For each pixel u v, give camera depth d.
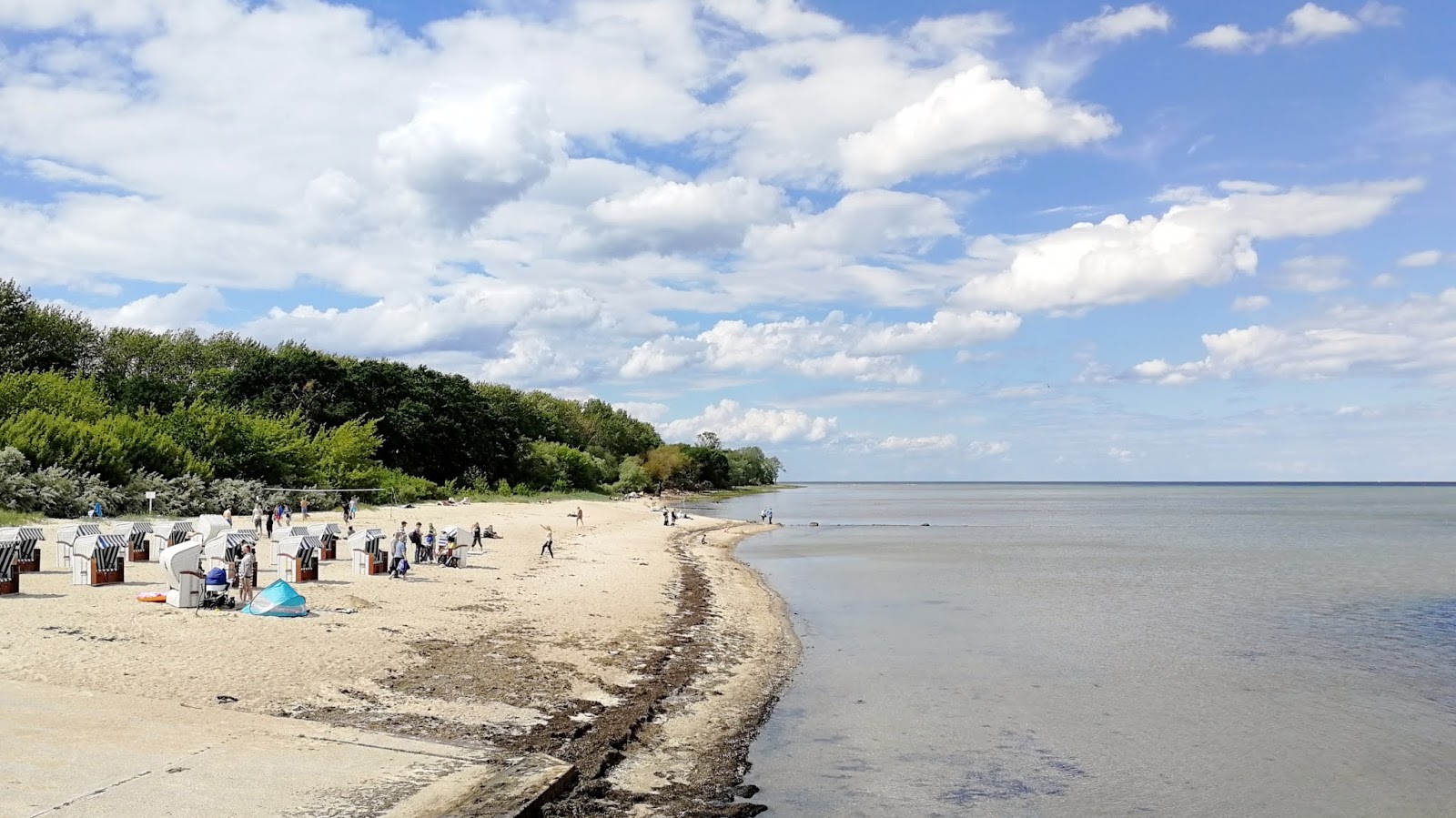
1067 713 21.38
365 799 11.96
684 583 40.66
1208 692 23.67
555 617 28.39
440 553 39.34
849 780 16.42
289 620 23.89
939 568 54.75
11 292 81.38
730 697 21.42
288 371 95.00
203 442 65.62
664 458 184.88
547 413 156.12
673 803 14.55
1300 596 43.12
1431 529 105.88
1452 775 17.56
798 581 47.38
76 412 61.00
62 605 23.84
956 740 19.06
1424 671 26.56
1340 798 16.31
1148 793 16.34
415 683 19.22
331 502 70.62
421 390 105.69
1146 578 50.56
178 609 24.14
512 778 13.41
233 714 15.49
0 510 45.25
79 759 12.32
